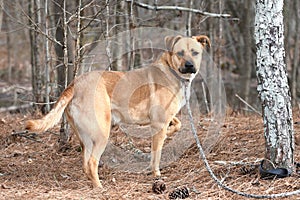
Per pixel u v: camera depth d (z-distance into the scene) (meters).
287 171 6.14
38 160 7.64
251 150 7.54
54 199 5.68
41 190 6.16
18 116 10.80
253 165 6.58
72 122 6.55
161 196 5.82
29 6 11.03
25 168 7.20
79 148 8.06
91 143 6.46
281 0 6.10
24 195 5.85
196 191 5.93
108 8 8.91
